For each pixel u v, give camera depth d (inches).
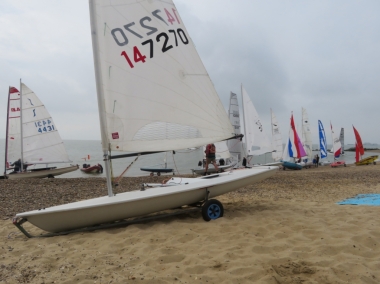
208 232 175.9
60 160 721.0
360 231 167.2
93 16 199.9
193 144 229.1
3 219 239.8
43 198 335.0
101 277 116.7
